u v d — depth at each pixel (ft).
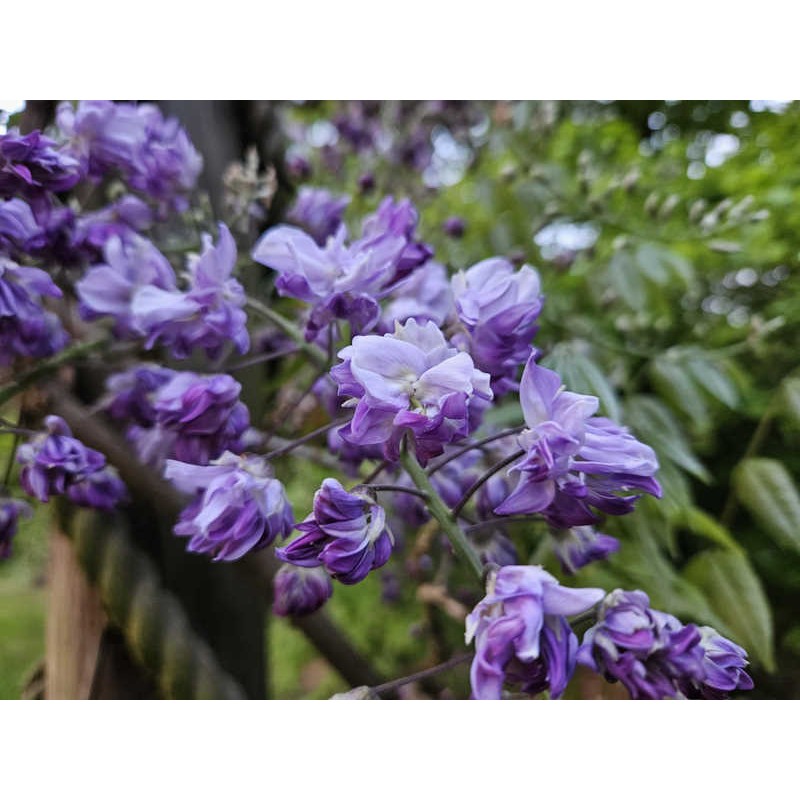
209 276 0.62
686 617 0.88
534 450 0.50
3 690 1.68
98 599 0.77
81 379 0.78
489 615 0.47
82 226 0.70
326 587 0.61
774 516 0.88
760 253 1.58
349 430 0.52
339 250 0.61
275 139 1.08
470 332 0.56
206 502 0.58
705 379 0.95
